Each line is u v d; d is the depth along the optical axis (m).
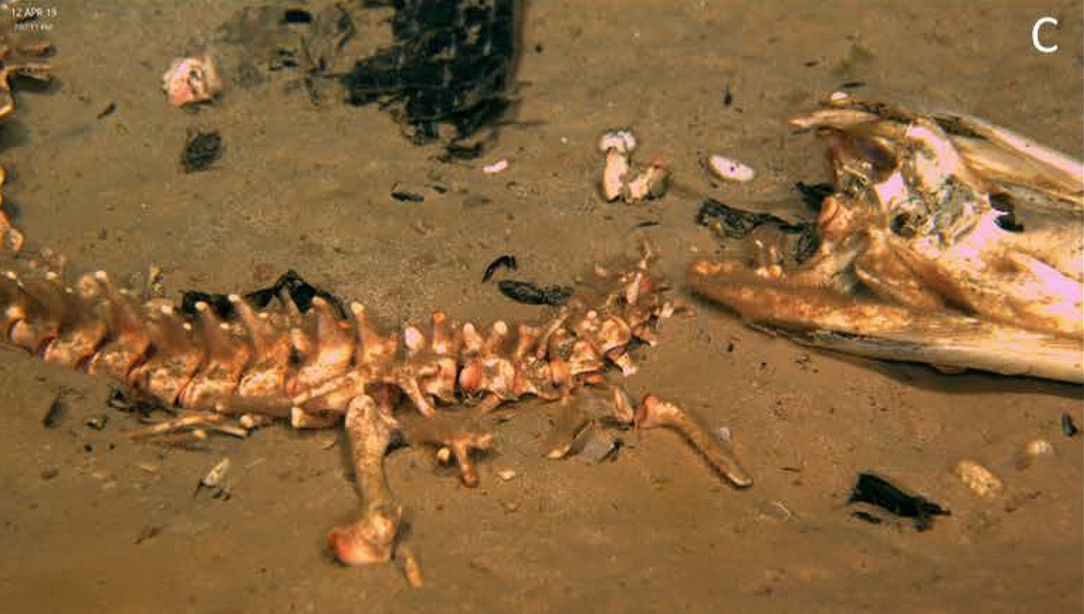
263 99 1.00
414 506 0.73
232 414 0.78
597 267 0.88
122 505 0.72
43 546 0.69
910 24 1.08
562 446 0.76
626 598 0.69
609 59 1.05
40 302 0.80
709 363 0.82
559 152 0.97
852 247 0.84
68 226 0.90
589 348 0.80
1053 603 0.69
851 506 0.75
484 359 0.79
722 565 0.71
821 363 0.83
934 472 0.77
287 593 0.68
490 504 0.74
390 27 1.06
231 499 0.73
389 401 0.78
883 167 0.89
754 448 0.78
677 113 1.00
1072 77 1.03
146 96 1.00
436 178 0.94
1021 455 0.78
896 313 0.83
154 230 0.90
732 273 0.86
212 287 0.87
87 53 1.02
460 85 1.00
